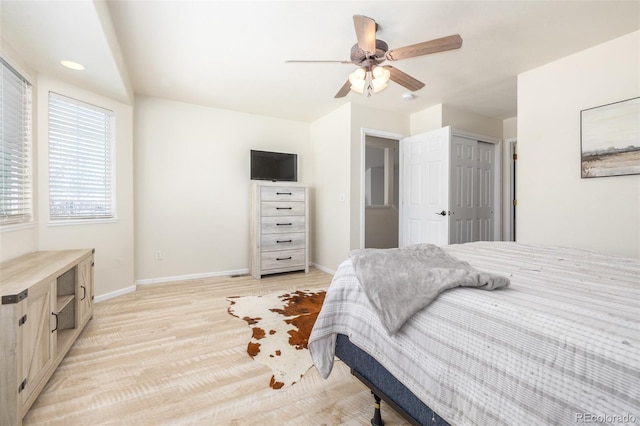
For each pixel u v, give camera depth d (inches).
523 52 96.6
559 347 26.2
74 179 105.7
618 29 83.8
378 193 214.1
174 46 92.9
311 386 60.6
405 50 74.3
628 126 85.8
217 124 153.4
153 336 82.4
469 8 74.7
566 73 99.6
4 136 79.4
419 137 149.3
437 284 38.9
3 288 51.4
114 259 118.0
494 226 161.3
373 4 73.0
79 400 55.4
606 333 24.7
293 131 175.0
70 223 102.6
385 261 47.6
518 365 28.3
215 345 77.4
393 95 133.9
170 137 142.0
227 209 156.6
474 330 32.6
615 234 89.5
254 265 150.9
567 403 24.5
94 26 69.5
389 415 51.8
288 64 104.5
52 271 63.2
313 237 178.7
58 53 81.7
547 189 105.0
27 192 89.7
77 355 71.7
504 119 166.4
